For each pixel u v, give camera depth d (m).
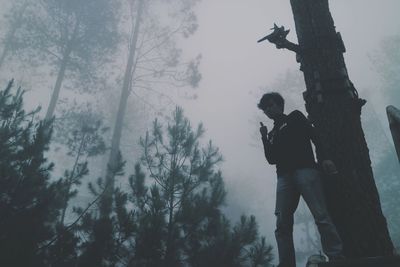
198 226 6.62
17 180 5.35
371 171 2.75
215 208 6.82
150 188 6.62
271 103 3.17
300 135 2.88
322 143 2.78
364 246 2.48
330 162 2.59
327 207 2.73
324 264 1.95
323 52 3.22
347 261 1.92
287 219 2.73
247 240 6.47
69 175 6.93
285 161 2.81
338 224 2.64
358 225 2.55
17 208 5.16
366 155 2.80
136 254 5.55
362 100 3.03
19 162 5.66
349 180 2.70
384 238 2.48
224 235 6.54
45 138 6.02
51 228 5.61
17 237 4.93
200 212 6.54
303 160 2.74
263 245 6.54
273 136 3.07
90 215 6.23
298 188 2.69
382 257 1.86
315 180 2.64
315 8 3.47
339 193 2.69
